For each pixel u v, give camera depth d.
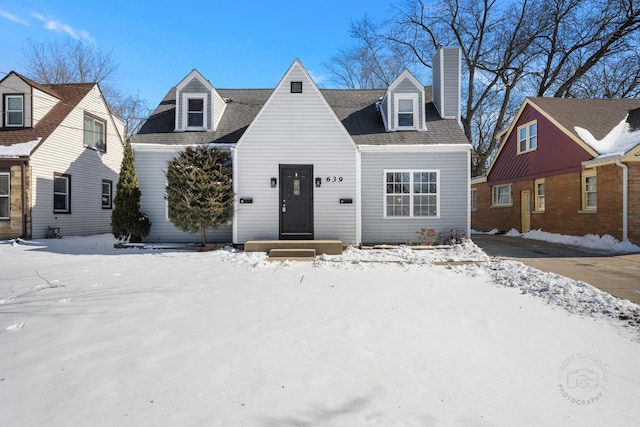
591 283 6.17
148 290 5.58
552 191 13.80
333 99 13.65
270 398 2.54
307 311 4.55
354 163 10.37
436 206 11.09
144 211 10.93
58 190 14.27
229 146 10.69
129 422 2.24
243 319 4.22
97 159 16.56
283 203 10.33
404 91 11.77
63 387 2.67
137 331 3.81
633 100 14.57
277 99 10.30
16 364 3.04
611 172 11.05
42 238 13.23
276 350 3.35
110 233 17.09
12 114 13.84
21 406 2.42
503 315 4.41
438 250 9.88
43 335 3.69
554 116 13.64
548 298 5.16
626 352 3.34
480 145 26.81
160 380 2.78
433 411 2.40
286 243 9.37
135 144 10.70
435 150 10.99
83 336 3.67
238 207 10.25
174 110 12.55
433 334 3.78
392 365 3.06
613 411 2.42
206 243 10.53
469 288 5.81
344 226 10.37
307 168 10.38
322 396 2.57
